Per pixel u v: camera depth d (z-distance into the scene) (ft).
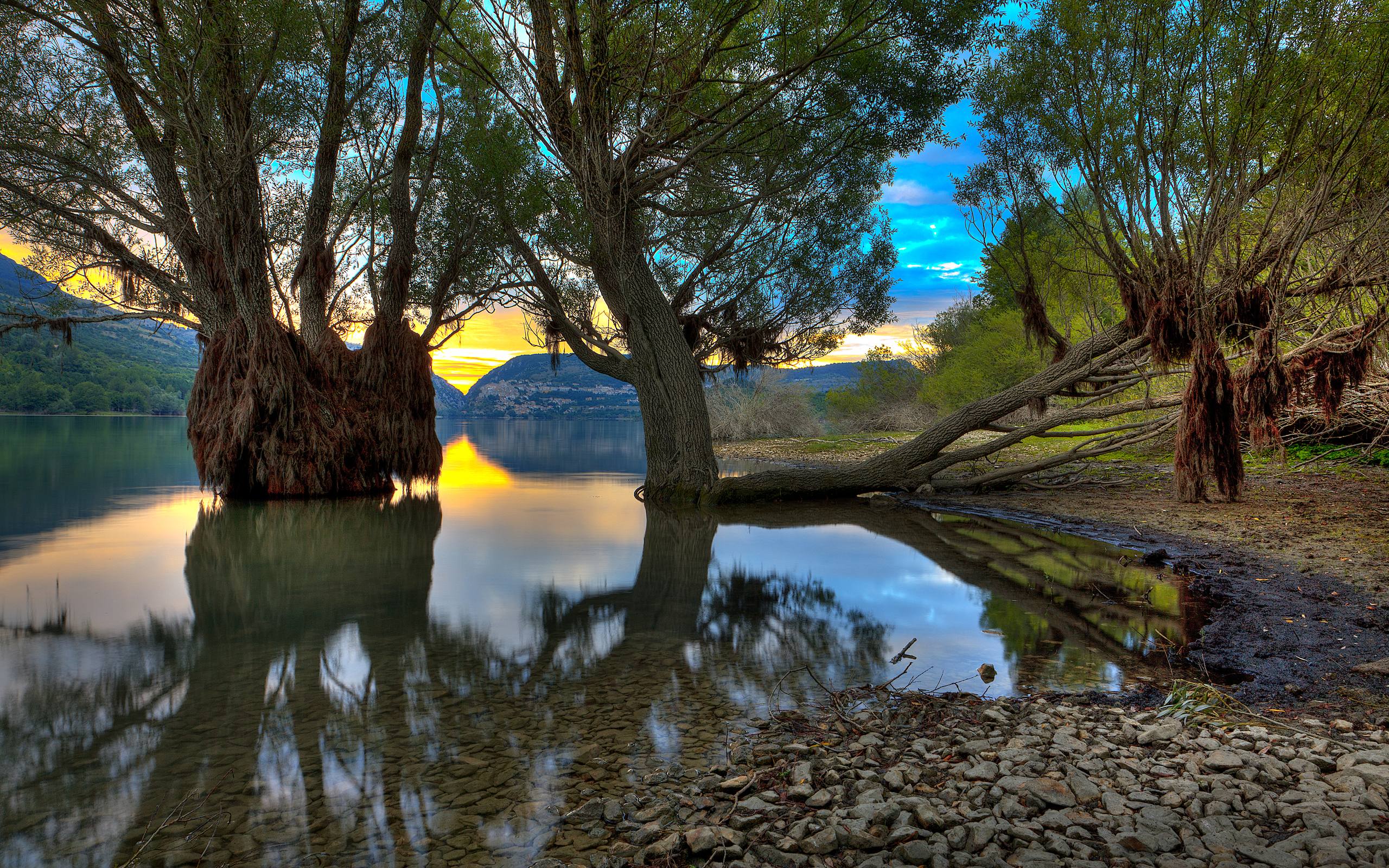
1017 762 11.03
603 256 48.08
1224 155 29.58
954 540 33.37
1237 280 31.19
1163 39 28.91
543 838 9.37
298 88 43.78
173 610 21.90
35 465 66.90
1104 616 20.51
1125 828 8.91
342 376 49.96
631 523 39.42
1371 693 14.03
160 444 99.91
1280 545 27.14
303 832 9.61
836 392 123.34
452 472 72.18
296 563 28.78
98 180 43.09
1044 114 34.91
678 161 41.98
